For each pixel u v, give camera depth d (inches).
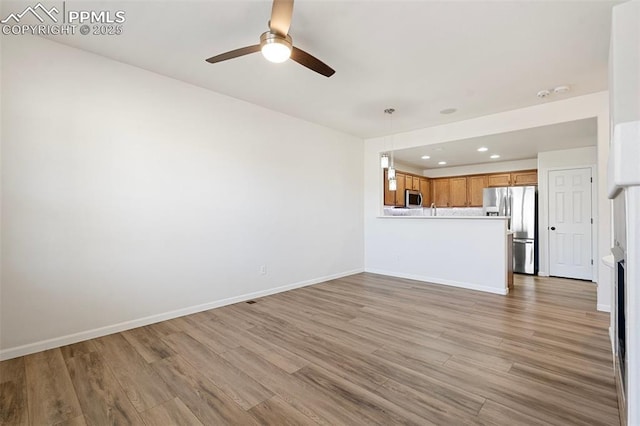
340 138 207.9
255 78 125.7
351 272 215.9
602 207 132.9
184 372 84.6
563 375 81.5
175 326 118.1
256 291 157.2
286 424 64.4
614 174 40.1
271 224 164.6
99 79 108.3
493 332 110.4
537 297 156.3
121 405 70.8
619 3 78.5
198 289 134.9
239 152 149.6
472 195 276.7
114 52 106.4
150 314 120.6
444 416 66.2
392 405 70.2
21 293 94.2
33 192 96.0
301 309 138.3
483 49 102.2
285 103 153.4
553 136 170.4
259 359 91.7
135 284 116.9
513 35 94.2
